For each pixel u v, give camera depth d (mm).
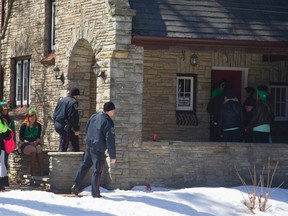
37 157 20984
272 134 22594
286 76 22594
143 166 18703
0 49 26125
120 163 18531
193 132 21734
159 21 19031
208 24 19422
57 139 22422
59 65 21766
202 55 21859
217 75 22188
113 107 16625
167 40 18766
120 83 18688
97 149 16453
